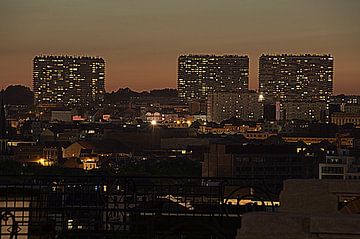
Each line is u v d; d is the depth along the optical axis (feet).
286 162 386.52
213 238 46.70
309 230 33.12
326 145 530.27
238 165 376.48
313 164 390.42
